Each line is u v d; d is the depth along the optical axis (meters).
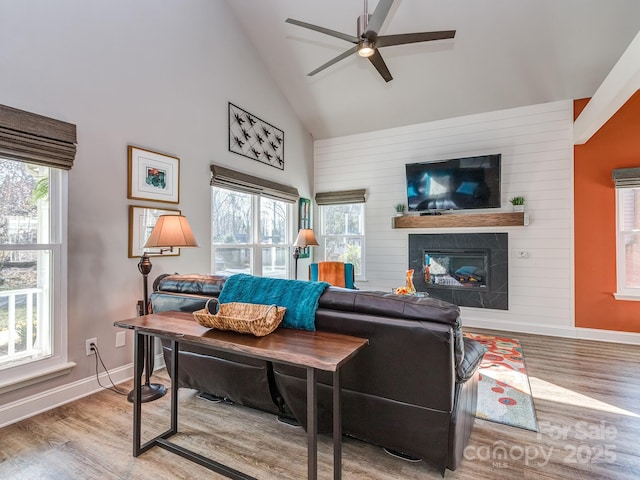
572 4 3.25
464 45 3.86
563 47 3.63
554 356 3.37
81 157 2.47
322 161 5.75
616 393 2.54
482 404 2.37
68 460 1.73
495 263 4.45
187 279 2.40
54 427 2.05
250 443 1.89
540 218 4.27
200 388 2.33
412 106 4.79
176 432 1.99
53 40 2.30
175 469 1.67
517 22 3.52
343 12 3.73
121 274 2.75
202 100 3.57
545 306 4.22
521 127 4.39
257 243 4.50
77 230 2.46
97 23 2.57
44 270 2.31
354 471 1.66
